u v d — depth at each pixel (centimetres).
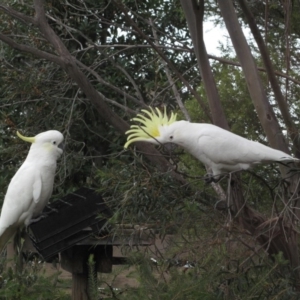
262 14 1198
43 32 823
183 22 1186
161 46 1009
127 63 1148
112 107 1140
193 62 1191
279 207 765
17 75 1028
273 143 772
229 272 595
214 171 678
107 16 1170
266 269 604
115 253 850
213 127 662
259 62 1150
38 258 915
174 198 658
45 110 1054
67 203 768
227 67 1154
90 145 1132
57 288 836
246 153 641
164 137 664
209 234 625
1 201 1070
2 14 1048
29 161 813
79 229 738
